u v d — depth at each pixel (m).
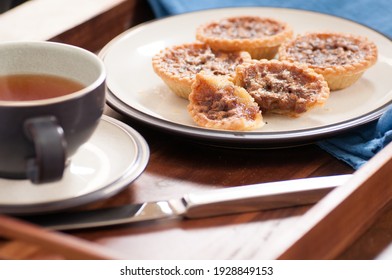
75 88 0.62
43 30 0.78
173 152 0.66
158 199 0.61
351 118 0.68
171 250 0.56
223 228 0.58
